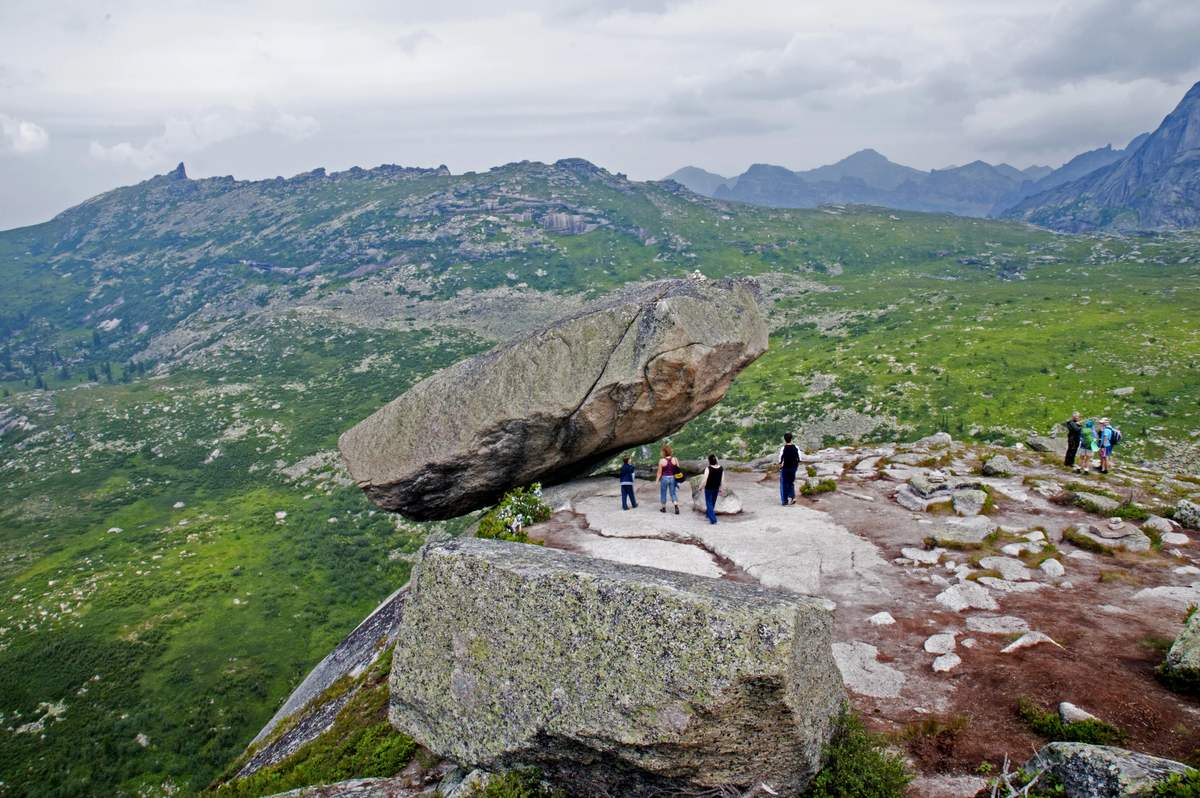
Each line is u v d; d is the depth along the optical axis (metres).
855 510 20.83
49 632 81.12
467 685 8.57
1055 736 8.69
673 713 7.12
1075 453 26.72
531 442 22.62
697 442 126.50
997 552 16.12
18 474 143.62
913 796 7.88
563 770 7.94
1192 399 104.81
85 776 57.38
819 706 7.89
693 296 23.06
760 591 8.45
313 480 132.38
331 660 22.44
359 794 9.06
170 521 119.12
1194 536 16.69
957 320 181.25
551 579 8.35
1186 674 9.33
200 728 63.44
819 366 159.25
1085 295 192.25
